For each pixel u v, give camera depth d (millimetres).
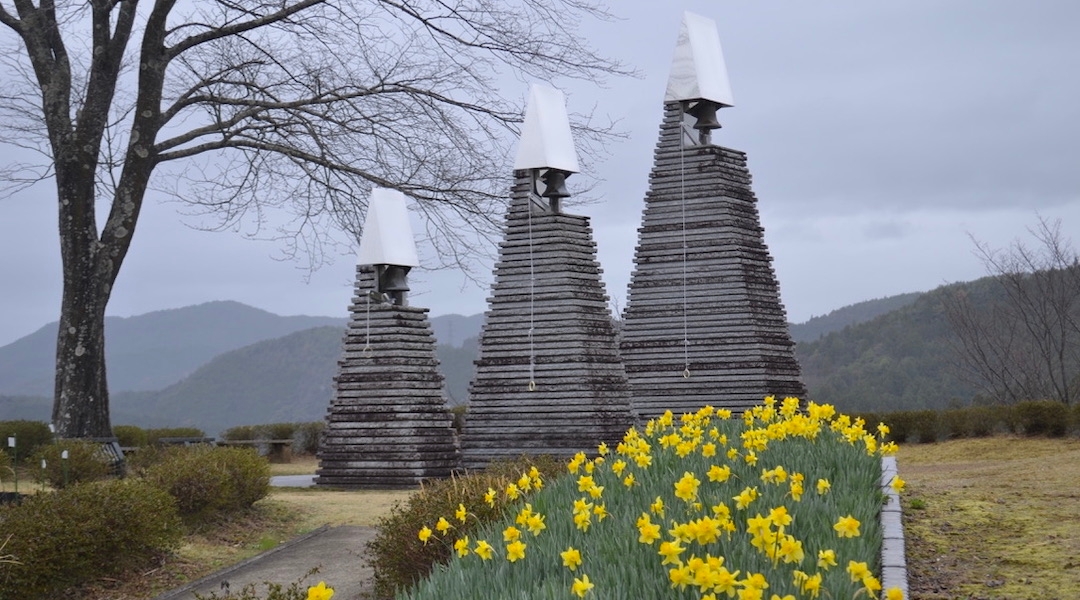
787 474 10781
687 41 27609
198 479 16250
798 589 6910
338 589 12672
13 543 11984
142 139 26203
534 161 23719
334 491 22828
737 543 8133
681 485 8766
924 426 30547
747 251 27031
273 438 37062
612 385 23312
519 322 23500
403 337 23938
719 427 15344
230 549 15359
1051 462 19641
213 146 27328
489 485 12555
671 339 26922
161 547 14148
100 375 25812
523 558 8328
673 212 27391
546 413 23047
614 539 8469
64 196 25812
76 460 20828
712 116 27672
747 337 26484
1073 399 39031
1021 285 41062
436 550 11398
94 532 12859
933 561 10719
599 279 23969
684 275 27062
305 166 28016
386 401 23672
